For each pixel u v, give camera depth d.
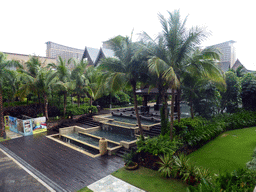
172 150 9.30
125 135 17.06
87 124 21.17
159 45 10.30
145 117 20.41
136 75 10.94
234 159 9.74
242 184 5.91
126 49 10.73
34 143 15.35
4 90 23.98
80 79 22.28
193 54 11.03
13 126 19.59
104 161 11.27
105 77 11.31
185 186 7.85
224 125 15.27
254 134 13.94
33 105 26.62
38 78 20.19
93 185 8.36
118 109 29.19
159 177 8.80
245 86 19.64
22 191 8.08
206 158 10.26
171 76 8.92
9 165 10.90
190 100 15.26
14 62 17.47
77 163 11.02
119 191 7.77
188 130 12.45
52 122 20.75
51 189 8.20
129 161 10.05
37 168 10.38
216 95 16.27
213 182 7.18
